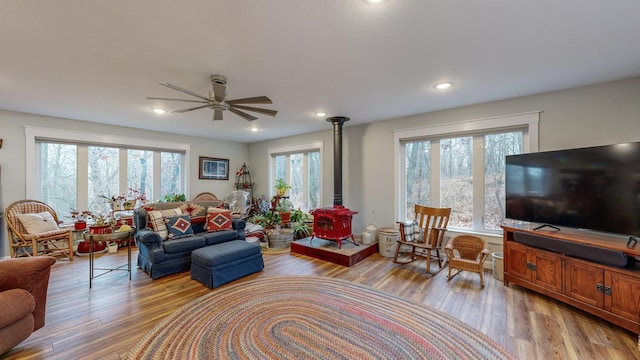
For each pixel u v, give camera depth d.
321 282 3.08
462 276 3.28
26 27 1.75
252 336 1.97
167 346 1.87
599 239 2.38
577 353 1.85
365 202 4.74
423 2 1.55
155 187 5.47
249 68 2.44
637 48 2.10
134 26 1.76
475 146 3.72
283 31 1.85
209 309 2.41
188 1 1.52
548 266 2.58
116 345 1.94
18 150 3.89
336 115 4.17
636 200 2.17
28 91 2.98
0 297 1.73
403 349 1.82
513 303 2.56
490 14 1.67
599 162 2.39
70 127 4.32
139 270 3.53
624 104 2.72
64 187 4.43
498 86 2.93
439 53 2.19
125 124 4.72
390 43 2.03
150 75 2.56
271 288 2.90
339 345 1.86
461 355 1.77
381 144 4.54
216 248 3.30
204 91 2.98
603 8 1.60
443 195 4.00
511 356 1.79
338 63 2.36
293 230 5.02
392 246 4.10
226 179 6.54
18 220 3.65
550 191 2.72
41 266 2.02
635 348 1.90
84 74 2.53
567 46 2.07
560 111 3.04
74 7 1.56
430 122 3.98
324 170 5.38
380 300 2.60
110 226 3.92
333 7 1.59
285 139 6.08
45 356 1.82
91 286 2.97
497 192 3.57
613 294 2.13
